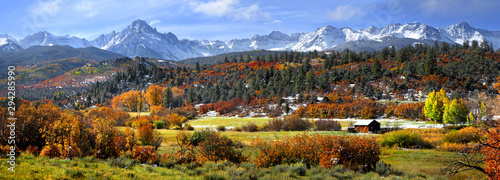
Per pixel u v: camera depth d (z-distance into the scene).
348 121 92.25
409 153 30.72
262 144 24.48
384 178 17.47
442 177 18.00
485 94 111.75
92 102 175.75
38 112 25.92
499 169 12.27
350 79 159.62
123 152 22.55
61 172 13.12
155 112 113.44
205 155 24.25
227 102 140.88
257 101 137.25
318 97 136.12
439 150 32.03
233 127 79.44
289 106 124.44
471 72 151.12
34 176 11.88
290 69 187.38
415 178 17.72
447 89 131.00
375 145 22.11
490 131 13.17
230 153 24.92
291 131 67.00
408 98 124.38
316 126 71.00
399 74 160.62
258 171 18.67
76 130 22.20
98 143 22.19
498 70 150.50
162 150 31.81
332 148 21.64
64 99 189.00
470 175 18.95
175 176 15.27
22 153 19.09
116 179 13.16
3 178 11.02
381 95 129.50
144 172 15.73
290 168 19.16
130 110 147.00
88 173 13.66
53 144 20.56
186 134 36.56
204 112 132.62
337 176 17.19
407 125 76.94
